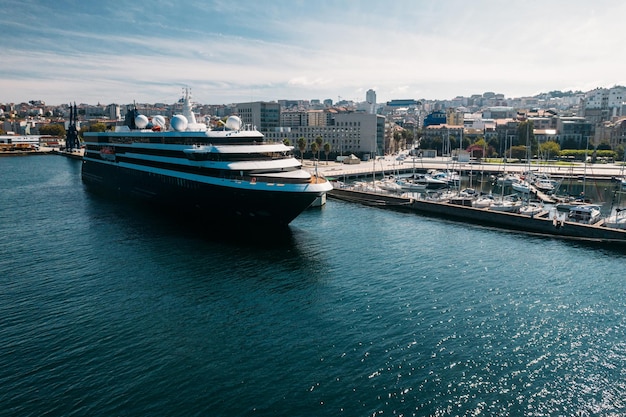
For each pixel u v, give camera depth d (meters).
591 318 46.62
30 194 118.12
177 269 59.34
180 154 86.44
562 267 62.03
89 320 45.09
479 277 57.84
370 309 48.19
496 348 40.81
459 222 90.62
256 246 69.62
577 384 35.94
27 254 65.44
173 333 42.78
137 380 35.59
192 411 32.28
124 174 113.38
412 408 32.94
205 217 84.88
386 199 109.56
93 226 81.44
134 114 120.25
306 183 71.25
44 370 36.69
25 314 46.28
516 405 33.47
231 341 41.47
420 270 60.22
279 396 34.00
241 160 78.62
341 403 33.34
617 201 122.38
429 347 40.78
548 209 107.00
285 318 46.00
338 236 77.31
